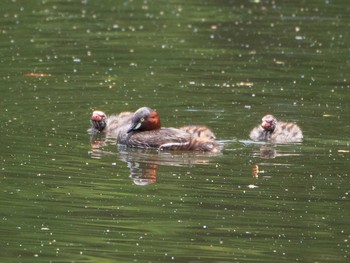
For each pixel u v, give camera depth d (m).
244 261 11.27
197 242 11.91
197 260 11.35
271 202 13.34
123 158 15.52
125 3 29.31
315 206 13.18
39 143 16.06
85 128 17.16
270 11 28.31
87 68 21.53
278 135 16.48
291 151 15.83
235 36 25.06
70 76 20.75
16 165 14.80
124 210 12.97
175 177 14.44
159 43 24.17
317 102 18.81
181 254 11.52
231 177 14.43
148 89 19.70
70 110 18.16
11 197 13.42
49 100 18.77
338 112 18.11
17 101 18.64
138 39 24.59
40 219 12.61
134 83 20.19
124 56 22.75
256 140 16.48
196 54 23.00
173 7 28.86
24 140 16.19
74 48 23.53
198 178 14.38
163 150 16.17
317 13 28.06
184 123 17.47
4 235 12.05
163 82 20.28
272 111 18.17
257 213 12.91
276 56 22.94
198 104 18.61
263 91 19.59
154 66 21.75
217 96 19.19
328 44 24.25
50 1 29.44
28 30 25.41
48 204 13.16
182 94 19.31
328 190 13.82
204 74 21.03
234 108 18.38
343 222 12.61
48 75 20.83
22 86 19.81
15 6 28.48
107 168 14.89
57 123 17.31
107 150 16.05
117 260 11.33
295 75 21.03
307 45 24.11
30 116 17.66
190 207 13.11
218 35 25.19
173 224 12.48
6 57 22.48
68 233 12.14
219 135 16.75
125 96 19.16
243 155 15.64
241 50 23.53
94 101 18.77
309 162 15.17
